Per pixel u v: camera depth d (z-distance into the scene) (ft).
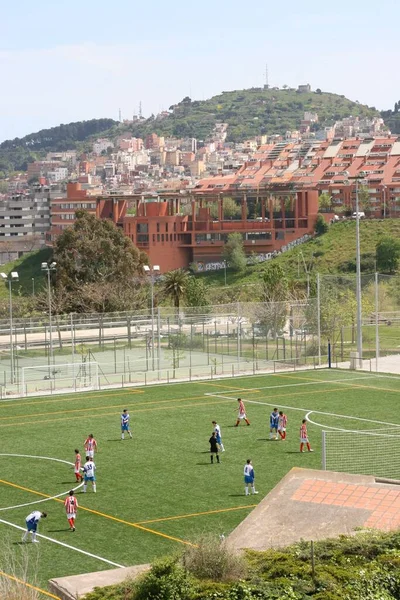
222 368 425.69
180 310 459.73
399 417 319.06
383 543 146.20
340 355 460.14
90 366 407.64
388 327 499.10
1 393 374.63
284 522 168.45
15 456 270.05
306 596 127.75
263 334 446.19
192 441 285.43
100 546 189.67
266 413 328.90
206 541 141.79
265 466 251.19
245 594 127.65
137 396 369.50
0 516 211.61
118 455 268.82
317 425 306.14
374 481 178.50
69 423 318.45
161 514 210.79
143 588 128.26
